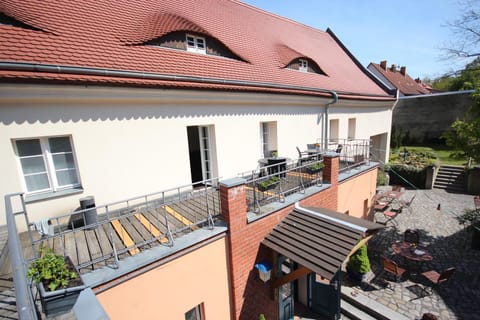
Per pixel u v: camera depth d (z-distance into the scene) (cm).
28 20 484
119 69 516
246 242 497
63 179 509
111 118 521
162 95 569
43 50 455
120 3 680
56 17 532
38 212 471
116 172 541
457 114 2073
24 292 166
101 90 482
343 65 1571
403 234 1084
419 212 1312
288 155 934
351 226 496
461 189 1612
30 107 434
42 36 477
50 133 457
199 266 430
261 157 909
